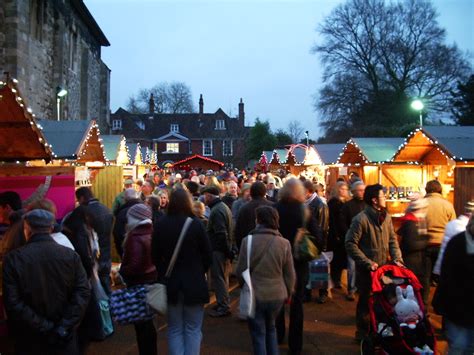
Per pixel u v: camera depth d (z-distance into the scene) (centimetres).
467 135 1101
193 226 488
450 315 418
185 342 478
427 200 702
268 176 1362
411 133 1182
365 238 596
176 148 6431
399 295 512
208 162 4072
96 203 682
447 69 4525
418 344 500
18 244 477
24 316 377
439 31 4650
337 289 902
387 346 507
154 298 474
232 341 636
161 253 485
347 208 837
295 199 581
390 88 4731
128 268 523
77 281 404
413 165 1324
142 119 6831
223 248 743
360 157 1565
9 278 382
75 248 529
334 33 4897
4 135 812
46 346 393
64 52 2352
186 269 480
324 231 793
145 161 3014
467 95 3981
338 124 4878
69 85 2553
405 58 4634
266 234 494
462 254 414
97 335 516
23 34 1662
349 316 738
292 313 569
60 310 393
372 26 4772
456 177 997
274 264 487
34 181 729
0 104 698
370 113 4722
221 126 6638
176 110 7994
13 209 597
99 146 1242
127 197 759
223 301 745
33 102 1942
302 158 2327
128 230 535
